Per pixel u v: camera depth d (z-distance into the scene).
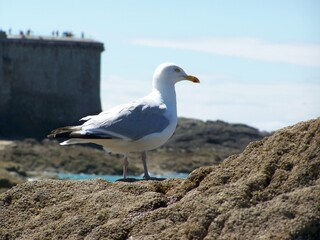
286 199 13.24
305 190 13.23
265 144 14.63
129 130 17.64
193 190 14.60
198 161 90.19
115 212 14.70
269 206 13.22
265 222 13.00
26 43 112.06
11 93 111.44
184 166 88.69
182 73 18.20
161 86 18.20
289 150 14.23
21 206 15.82
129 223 14.27
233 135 104.62
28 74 112.38
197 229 13.40
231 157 14.92
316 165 13.72
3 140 103.50
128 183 15.60
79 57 114.38
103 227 14.34
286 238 12.67
